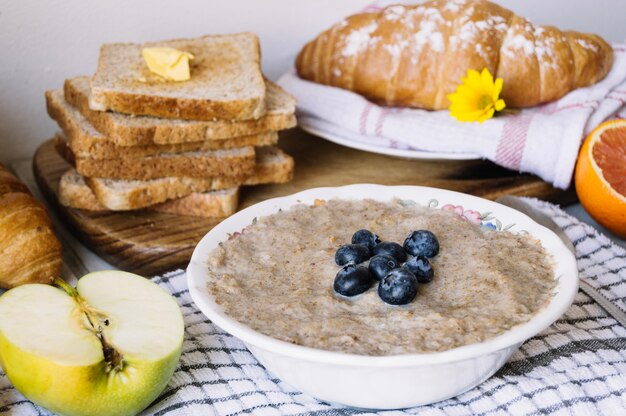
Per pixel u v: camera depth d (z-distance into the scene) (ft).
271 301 2.08
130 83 2.65
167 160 2.58
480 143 2.72
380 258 2.11
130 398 2.02
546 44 2.87
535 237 2.24
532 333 1.99
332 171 2.83
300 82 2.97
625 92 2.89
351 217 2.31
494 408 2.07
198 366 2.16
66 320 2.06
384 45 2.89
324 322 2.03
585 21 3.72
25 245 2.37
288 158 2.74
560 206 2.79
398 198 2.37
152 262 2.51
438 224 2.27
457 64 2.83
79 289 2.12
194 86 2.67
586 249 2.52
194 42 2.97
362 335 2.00
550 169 2.69
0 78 2.93
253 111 2.61
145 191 2.57
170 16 3.05
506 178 2.77
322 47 2.97
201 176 2.61
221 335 2.24
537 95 2.86
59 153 2.79
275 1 3.17
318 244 2.23
